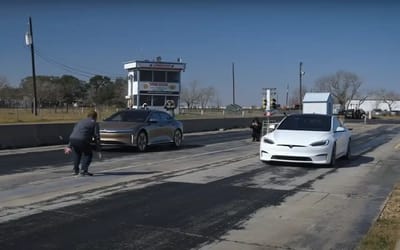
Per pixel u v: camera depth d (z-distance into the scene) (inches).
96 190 380.5
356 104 5049.2
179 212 312.2
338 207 335.0
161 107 2719.0
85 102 4276.6
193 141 946.7
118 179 436.8
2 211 304.7
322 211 322.0
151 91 2709.2
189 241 251.1
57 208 315.9
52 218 289.9
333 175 481.1
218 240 254.1
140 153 684.7
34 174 464.1
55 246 238.4
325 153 527.5
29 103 3462.1
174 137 793.6
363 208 333.1
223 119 1499.8
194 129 1318.9
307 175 477.7
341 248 245.3
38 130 813.9
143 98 2701.8
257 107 4163.4
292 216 307.4
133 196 359.3
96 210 312.0
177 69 2758.4
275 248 243.3
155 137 738.2
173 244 245.8
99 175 460.1
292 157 528.1
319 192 387.9
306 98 1819.6
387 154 714.2
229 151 725.3
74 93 4522.6
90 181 423.5
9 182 414.6
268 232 270.7
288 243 251.8
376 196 375.2
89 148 460.4
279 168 523.2
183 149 759.1
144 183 417.1
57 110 2650.1
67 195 358.3
